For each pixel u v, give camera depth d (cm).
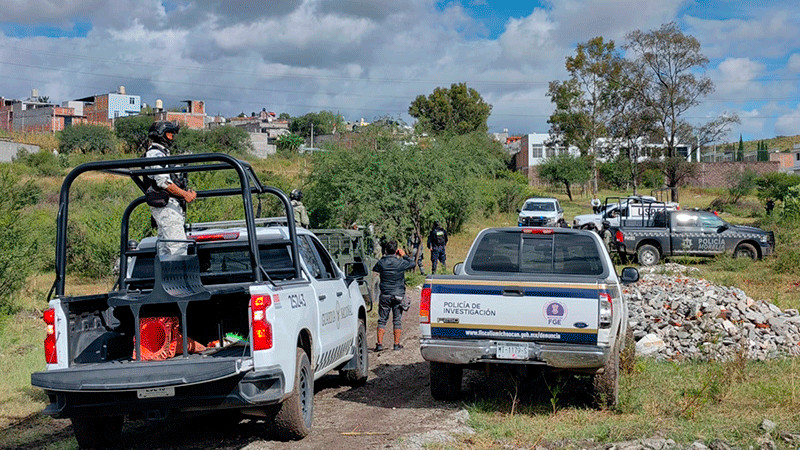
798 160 9725
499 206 4772
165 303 574
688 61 5628
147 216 1802
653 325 1048
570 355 686
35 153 5562
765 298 1533
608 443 607
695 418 681
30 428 725
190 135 6738
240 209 1912
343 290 818
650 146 6444
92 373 546
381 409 755
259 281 581
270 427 621
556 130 7081
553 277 718
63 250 586
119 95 11150
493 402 762
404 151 2611
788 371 877
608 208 3384
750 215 4922
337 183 2616
